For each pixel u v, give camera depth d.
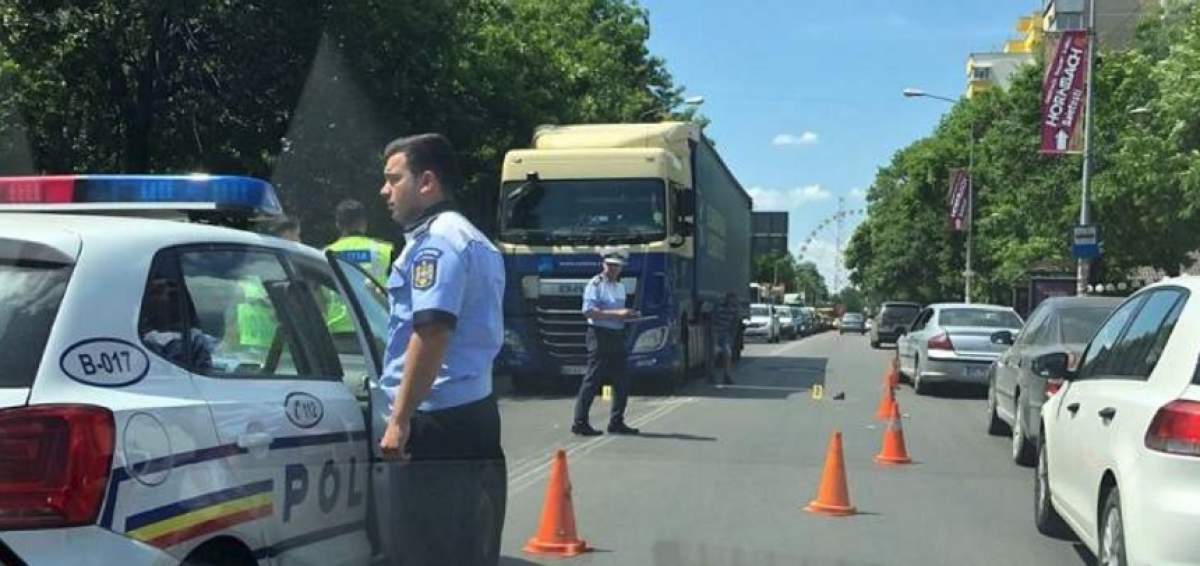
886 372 23.75
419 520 4.46
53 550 3.10
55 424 3.16
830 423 13.75
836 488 8.30
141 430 3.35
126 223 3.82
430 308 4.21
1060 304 11.67
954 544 7.41
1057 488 7.06
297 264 4.64
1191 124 20.58
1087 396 6.44
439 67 20.45
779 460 10.64
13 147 17.20
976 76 116.19
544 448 11.30
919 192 63.25
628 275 16.23
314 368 4.42
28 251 3.46
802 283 143.50
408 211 4.49
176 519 3.41
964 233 56.06
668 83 45.06
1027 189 34.69
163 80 18.95
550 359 16.36
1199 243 27.02
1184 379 5.06
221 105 19.11
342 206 9.53
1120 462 5.39
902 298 66.75
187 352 3.73
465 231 4.39
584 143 17.38
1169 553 4.78
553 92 25.98
